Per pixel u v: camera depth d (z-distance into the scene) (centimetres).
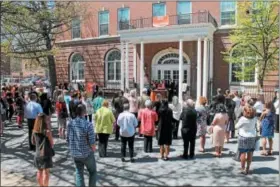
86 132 706
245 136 880
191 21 2834
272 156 1086
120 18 3269
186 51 2894
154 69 3073
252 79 2612
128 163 1002
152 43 3044
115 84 3297
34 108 1149
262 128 1103
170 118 1030
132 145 1016
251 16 2061
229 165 979
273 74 2466
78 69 3588
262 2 2030
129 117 1008
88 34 3466
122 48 2980
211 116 1275
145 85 2942
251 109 888
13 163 1005
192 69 2872
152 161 1027
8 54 1986
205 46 2578
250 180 840
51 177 873
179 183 819
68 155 1098
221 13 2792
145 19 3073
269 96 2397
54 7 2311
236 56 2292
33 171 923
